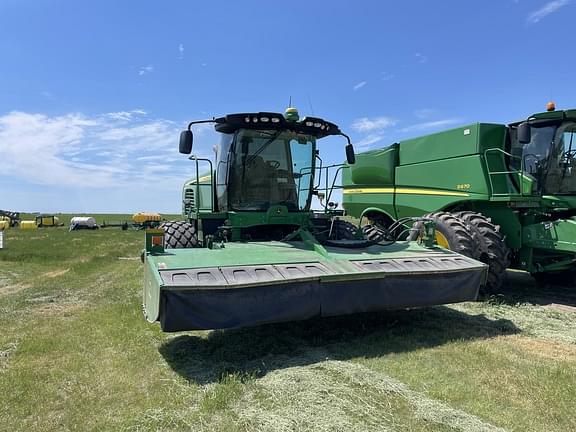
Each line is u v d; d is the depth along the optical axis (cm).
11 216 4406
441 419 309
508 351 454
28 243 2059
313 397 342
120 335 521
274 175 666
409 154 907
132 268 1155
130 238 2505
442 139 828
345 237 696
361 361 424
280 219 649
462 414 317
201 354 454
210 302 404
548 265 732
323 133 678
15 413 332
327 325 545
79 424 314
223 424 310
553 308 661
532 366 411
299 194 691
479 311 629
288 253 505
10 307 689
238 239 635
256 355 446
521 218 751
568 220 667
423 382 375
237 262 454
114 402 349
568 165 745
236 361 431
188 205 870
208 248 517
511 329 538
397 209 940
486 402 338
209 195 725
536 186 734
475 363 418
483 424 304
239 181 648
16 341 509
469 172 770
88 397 357
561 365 412
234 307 412
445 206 827
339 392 351
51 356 457
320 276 445
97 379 394
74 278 975
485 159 748
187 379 390
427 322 564
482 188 748
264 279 425
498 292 748
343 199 1122
